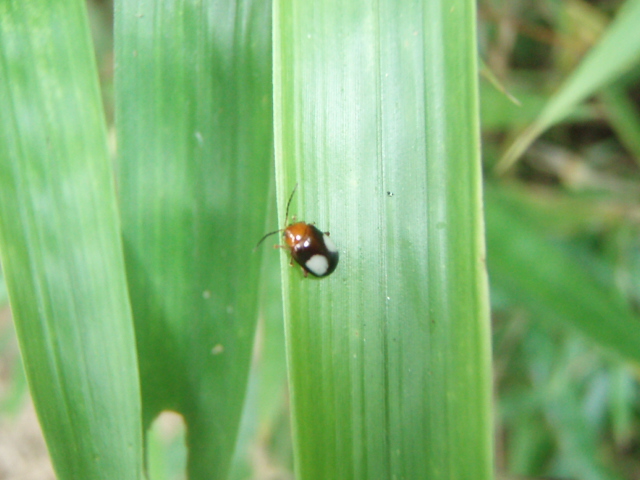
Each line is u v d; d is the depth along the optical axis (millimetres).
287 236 87
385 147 86
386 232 86
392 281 86
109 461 90
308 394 86
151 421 99
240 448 169
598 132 198
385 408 86
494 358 184
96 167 89
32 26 88
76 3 88
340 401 86
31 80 88
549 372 176
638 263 174
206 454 101
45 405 89
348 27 86
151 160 94
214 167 96
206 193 96
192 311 98
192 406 100
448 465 83
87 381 90
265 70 95
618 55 119
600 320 129
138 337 97
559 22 185
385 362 86
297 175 87
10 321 217
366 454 86
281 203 86
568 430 169
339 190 87
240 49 94
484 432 81
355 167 87
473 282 81
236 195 97
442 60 83
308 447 86
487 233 133
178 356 98
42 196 89
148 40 92
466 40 81
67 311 89
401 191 86
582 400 175
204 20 93
